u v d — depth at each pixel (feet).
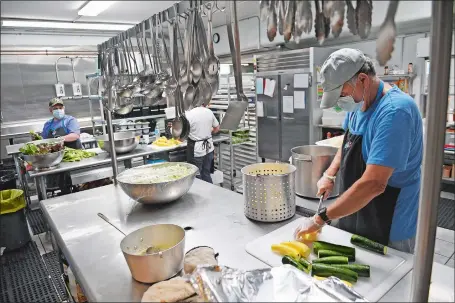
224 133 14.94
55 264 9.24
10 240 9.91
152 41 5.43
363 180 3.81
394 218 4.46
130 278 3.47
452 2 2.06
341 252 3.61
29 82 17.67
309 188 5.82
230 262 3.68
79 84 18.39
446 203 12.06
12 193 10.47
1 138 16.81
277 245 3.83
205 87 4.63
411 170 4.31
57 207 5.70
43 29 16.52
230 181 15.81
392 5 2.11
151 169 6.22
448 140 12.96
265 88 16.08
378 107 4.16
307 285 2.88
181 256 3.44
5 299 7.84
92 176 11.52
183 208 5.36
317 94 14.40
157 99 6.50
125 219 5.06
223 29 15.92
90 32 18.15
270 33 3.08
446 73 2.16
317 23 2.63
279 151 16.22
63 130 13.33
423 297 2.59
